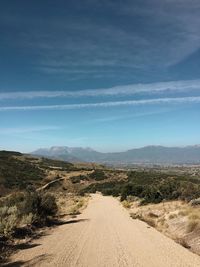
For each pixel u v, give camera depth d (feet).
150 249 47.03
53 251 45.52
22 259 40.34
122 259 40.98
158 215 93.25
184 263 38.55
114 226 74.84
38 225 72.74
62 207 138.31
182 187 145.79
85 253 44.55
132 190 189.16
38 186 261.03
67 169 449.06
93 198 226.17
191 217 65.72
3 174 236.22
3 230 56.18
